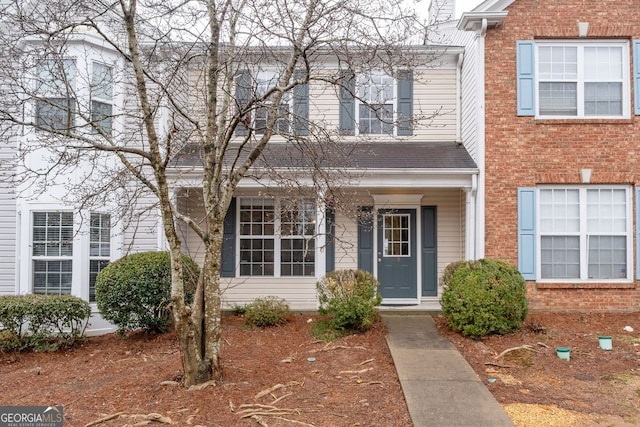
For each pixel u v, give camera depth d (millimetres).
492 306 7891
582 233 9727
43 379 6535
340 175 7859
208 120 5934
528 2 9797
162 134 9641
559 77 9867
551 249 9789
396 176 9695
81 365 7191
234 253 11125
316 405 5289
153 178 9812
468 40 10625
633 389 5875
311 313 10133
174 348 7766
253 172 8148
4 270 9812
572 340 7859
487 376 6340
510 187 9688
